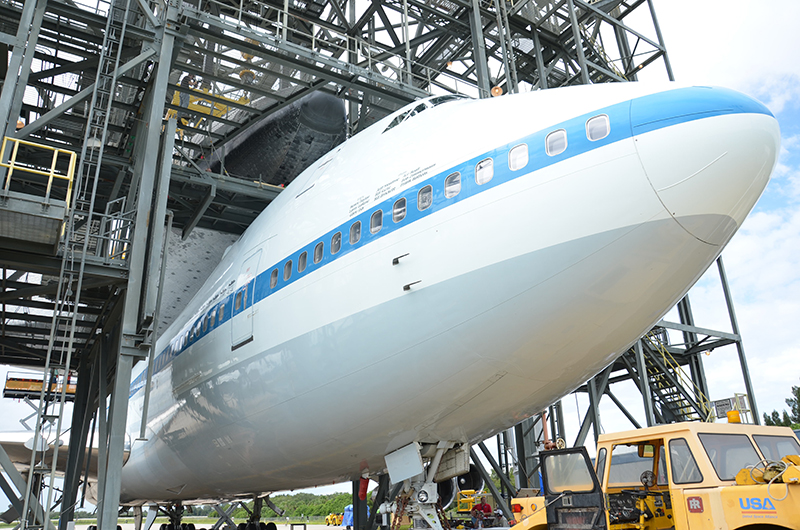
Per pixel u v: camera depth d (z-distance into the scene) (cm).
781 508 576
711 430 681
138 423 2417
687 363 2569
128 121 1546
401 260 869
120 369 1062
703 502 638
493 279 782
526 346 801
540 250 753
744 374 2278
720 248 740
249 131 2028
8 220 955
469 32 2366
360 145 1159
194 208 1909
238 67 1755
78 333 1803
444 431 969
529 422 1866
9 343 1872
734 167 687
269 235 1254
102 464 1289
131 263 1118
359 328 907
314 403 1001
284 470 1245
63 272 1039
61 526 1617
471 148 866
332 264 986
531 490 1502
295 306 1036
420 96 1692
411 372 868
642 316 785
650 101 744
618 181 718
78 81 1706
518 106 879
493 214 792
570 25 2484
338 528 4638
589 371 884
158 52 1289
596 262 731
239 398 1178
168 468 1730
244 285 1247
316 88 1684
